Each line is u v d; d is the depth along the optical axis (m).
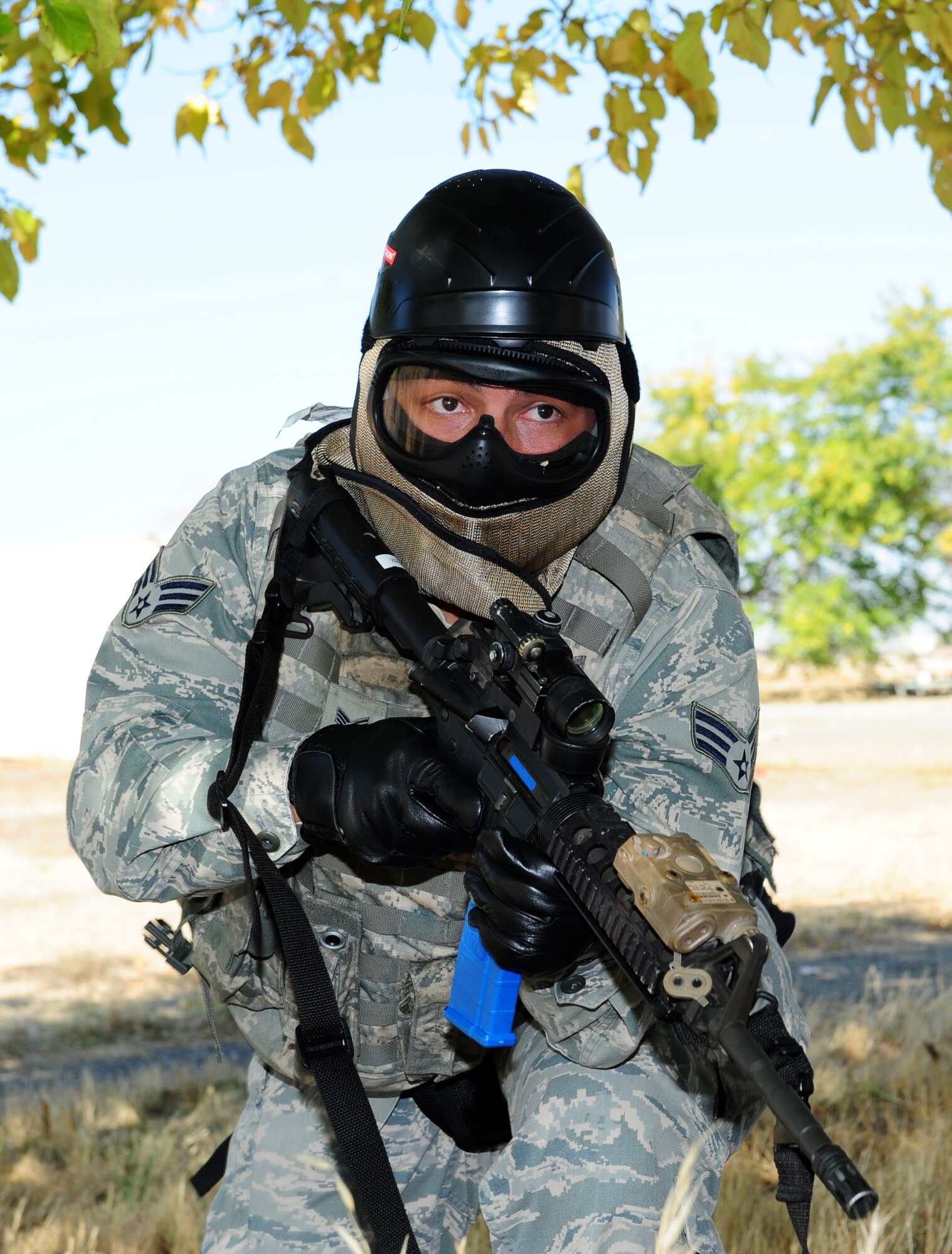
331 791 1.66
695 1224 1.68
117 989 7.58
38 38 3.38
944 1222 3.23
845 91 3.58
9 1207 3.79
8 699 26.81
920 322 33.53
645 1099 1.73
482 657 1.60
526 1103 1.82
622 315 1.86
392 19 3.96
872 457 32.50
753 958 1.20
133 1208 3.64
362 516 1.84
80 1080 5.57
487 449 1.72
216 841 1.76
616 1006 1.69
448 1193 2.22
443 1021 1.96
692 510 2.00
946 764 20.72
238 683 1.92
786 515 33.22
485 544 1.80
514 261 1.73
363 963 1.92
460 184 1.83
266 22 4.11
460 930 1.92
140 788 1.77
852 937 8.38
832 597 33.47
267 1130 2.09
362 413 1.86
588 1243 1.63
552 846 1.41
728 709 1.88
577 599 1.88
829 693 37.84
